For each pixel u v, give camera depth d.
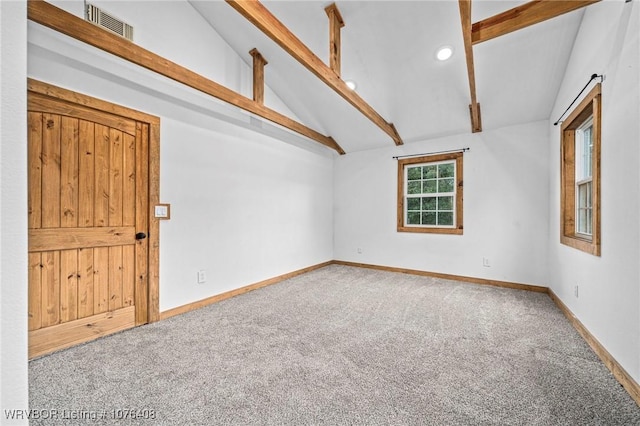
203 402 1.54
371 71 3.48
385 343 2.22
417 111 4.03
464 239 4.19
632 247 1.64
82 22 1.94
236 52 3.59
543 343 2.21
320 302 3.22
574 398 1.57
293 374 1.80
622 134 1.76
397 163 4.84
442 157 4.39
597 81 2.09
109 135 2.39
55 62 2.07
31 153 2.00
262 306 3.09
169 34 2.84
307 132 4.39
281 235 4.30
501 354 2.04
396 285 3.96
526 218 3.75
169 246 2.80
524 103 3.47
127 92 2.48
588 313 2.26
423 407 1.50
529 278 3.72
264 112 3.50
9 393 0.47
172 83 2.83
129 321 2.51
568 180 2.93
